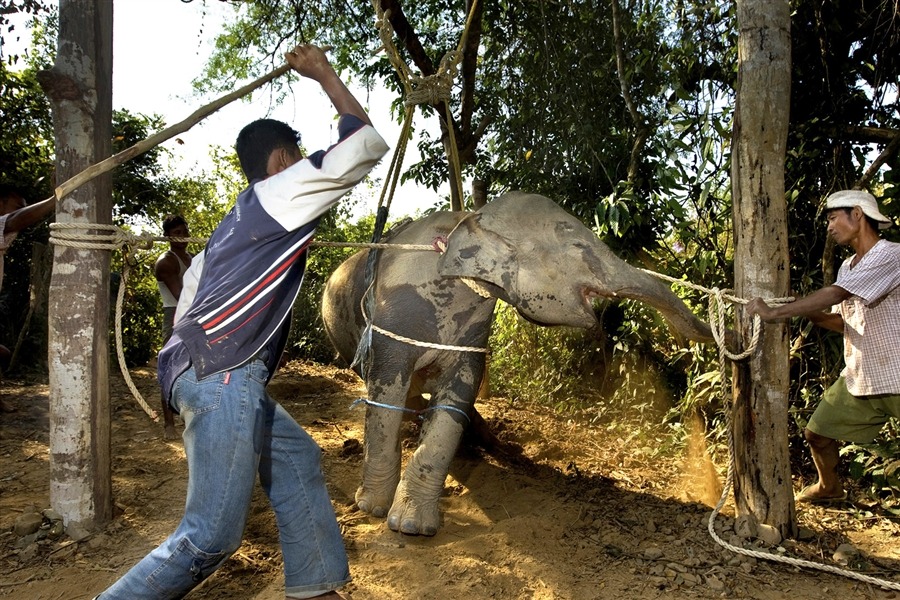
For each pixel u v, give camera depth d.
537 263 3.53
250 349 2.22
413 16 8.14
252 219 2.25
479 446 5.42
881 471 4.14
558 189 6.43
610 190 6.25
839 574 3.33
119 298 2.92
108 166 2.41
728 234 5.28
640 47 5.73
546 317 3.53
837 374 4.58
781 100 3.44
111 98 3.69
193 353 2.18
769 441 3.56
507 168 7.18
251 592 3.09
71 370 3.60
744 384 3.59
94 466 3.67
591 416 6.51
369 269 4.23
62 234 3.37
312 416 6.89
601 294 3.50
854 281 3.33
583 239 3.54
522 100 6.76
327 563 2.42
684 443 5.25
